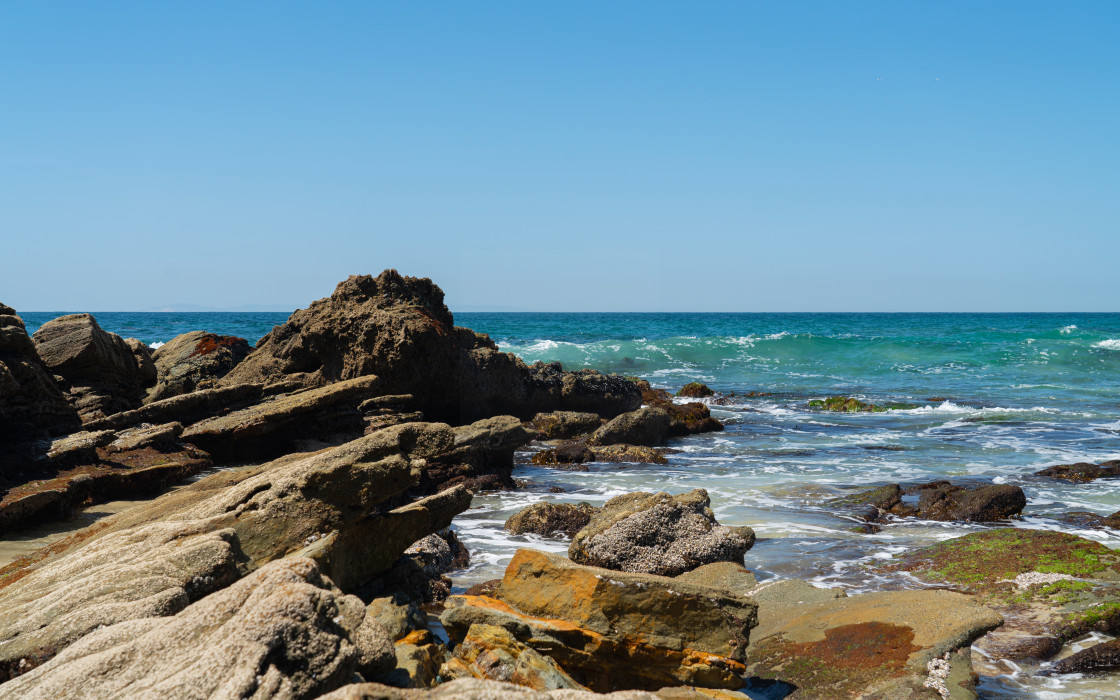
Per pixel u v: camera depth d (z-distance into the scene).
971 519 12.99
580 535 9.59
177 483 12.74
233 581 6.01
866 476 17.22
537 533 11.98
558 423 22.38
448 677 5.84
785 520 13.01
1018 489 13.51
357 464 7.39
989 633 7.67
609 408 25.39
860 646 6.83
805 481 16.61
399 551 7.88
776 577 9.86
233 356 22.08
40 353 15.45
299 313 20.59
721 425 24.97
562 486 16.03
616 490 15.57
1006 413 27.20
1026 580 8.72
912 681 6.12
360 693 3.54
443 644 6.82
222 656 3.87
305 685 3.90
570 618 6.89
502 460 16.48
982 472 17.64
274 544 6.92
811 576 9.87
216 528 6.89
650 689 6.73
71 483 10.89
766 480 16.72
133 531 7.14
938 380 38.84
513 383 22.80
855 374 41.66
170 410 15.12
